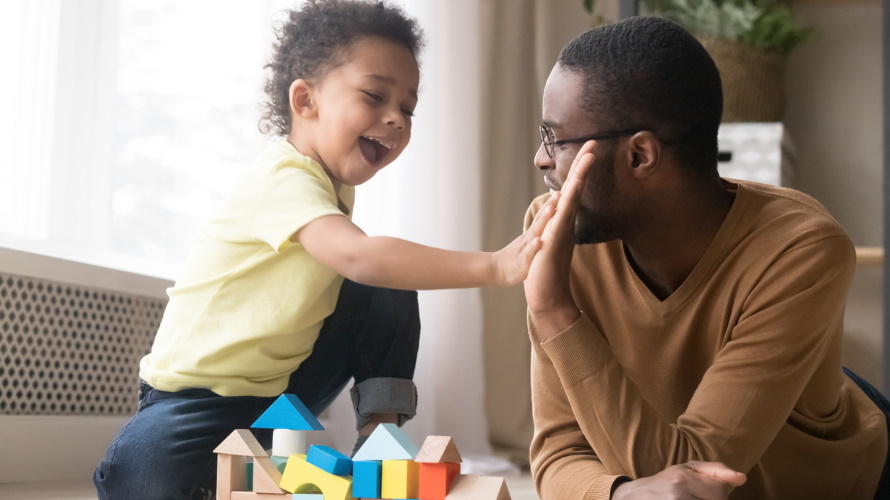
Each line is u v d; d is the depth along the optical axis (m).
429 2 2.65
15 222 2.03
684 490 0.91
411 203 2.58
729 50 2.54
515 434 2.81
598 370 1.01
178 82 2.32
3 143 2.02
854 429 1.27
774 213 1.10
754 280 1.07
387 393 1.39
